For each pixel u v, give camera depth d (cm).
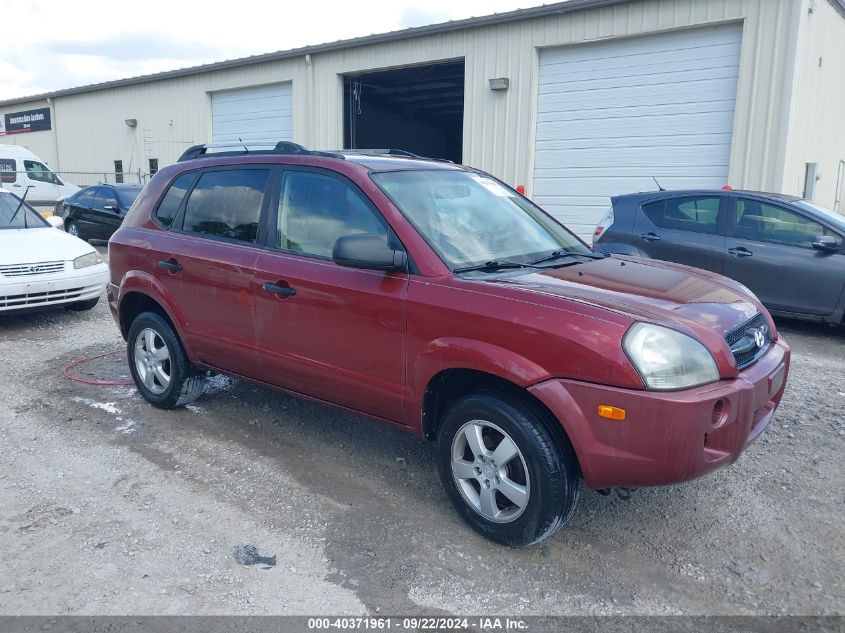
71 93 2508
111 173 2330
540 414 319
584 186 1373
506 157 1447
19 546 338
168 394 506
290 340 411
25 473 416
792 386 580
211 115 2036
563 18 1328
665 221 845
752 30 1137
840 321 741
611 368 291
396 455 445
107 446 456
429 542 344
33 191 2059
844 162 1767
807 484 405
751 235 787
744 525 361
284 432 482
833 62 1412
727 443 303
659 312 312
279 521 363
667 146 1266
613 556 334
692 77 1222
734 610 295
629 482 299
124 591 304
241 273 433
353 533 352
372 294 365
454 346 330
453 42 1489
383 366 367
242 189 457
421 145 2831
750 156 1164
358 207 390
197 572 318
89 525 357
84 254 820
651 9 1227
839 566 326
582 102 1351
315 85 1750
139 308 541
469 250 378
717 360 303
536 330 309
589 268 382
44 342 727
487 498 338
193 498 387
